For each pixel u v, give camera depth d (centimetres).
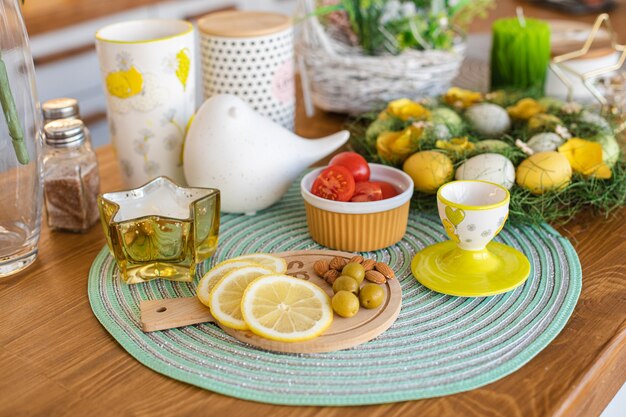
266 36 86
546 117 85
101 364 60
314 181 76
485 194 67
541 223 77
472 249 68
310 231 75
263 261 68
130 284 69
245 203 79
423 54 94
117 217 69
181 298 66
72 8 142
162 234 67
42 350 61
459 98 92
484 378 57
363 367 58
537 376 57
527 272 67
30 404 56
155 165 81
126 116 79
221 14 94
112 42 76
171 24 82
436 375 57
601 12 149
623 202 81
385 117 87
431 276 67
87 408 56
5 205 69
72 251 75
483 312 64
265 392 56
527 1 158
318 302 62
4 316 65
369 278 66
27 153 68
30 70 68
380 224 72
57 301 67
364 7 94
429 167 77
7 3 64
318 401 55
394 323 63
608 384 61
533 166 76
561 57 98
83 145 77
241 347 61
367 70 94
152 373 59
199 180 78
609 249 73
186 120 81
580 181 78
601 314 64
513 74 102
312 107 107
